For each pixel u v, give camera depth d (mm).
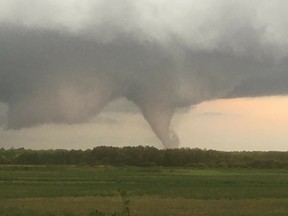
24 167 178875
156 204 51688
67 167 187000
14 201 55750
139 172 154000
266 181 102750
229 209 47688
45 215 42656
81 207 49000
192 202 54031
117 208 48031
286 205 51406
